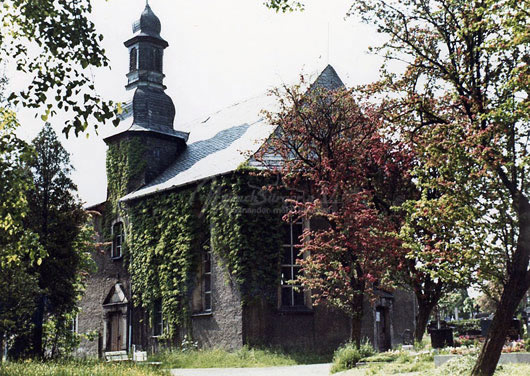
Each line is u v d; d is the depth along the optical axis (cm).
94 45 1093
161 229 3008
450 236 1361
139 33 3581
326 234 2027
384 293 2831
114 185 3425
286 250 2695
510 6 1141
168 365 2447
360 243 1991
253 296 2602
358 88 1866
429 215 1350
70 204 2577
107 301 3278
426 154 1417
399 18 1599
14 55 1161
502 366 1348
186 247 2855
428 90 1705
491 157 1224
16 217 1384
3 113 1377
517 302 1156
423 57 1550
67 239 2511
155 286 2994
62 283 2481
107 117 1045
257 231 2653
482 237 1275
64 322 2723
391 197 2206
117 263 3284
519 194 1214
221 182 2758
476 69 1391
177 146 3522
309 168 2202
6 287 2188
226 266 2677
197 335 2747
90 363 1858
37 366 1419
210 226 2780
